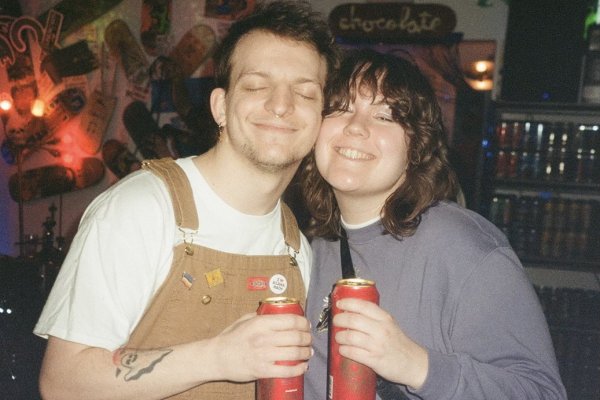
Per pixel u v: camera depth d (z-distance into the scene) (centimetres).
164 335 144
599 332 404
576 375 405
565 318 416
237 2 543
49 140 582
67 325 130
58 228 587
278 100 142
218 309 148
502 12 482
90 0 569
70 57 574
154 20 558
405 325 138
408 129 146
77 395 127
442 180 150
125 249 135
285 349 119
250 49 148
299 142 148
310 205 170
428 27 496
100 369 126
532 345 127
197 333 146
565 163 418
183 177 150
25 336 381
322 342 150
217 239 150
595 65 433
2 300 409
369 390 125
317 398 147
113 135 573
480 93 486
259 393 126
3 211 593
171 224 145
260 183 149
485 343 128
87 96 575
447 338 135
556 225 418
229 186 150
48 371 131
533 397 121
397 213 143
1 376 346
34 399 326
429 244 139
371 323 117
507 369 124
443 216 143
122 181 150
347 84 148
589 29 432
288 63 146
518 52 445
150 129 566
